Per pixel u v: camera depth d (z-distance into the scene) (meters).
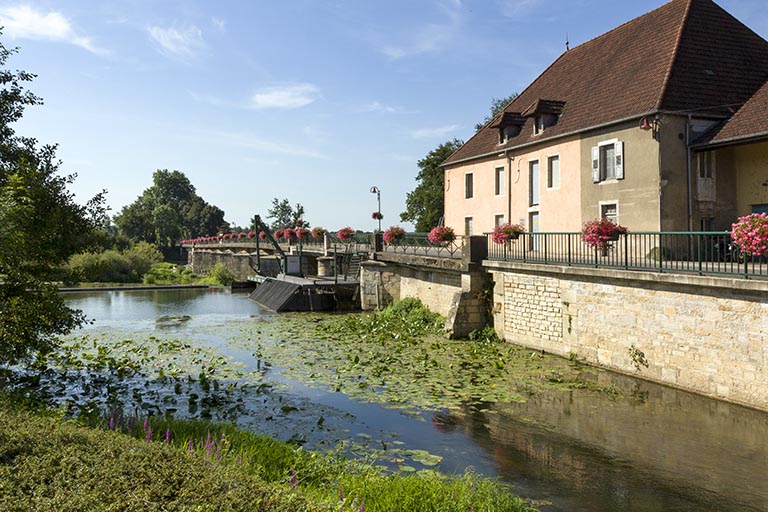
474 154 28.06
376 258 29.55
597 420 10.59
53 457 4.79
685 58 19.11
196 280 60.25
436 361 15.64
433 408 11.41
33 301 10.47
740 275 11.04
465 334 19.69
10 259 9.95
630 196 18.59
